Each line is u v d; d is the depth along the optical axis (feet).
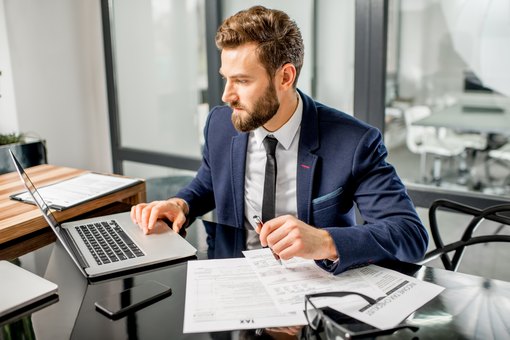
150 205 4.31
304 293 2.93
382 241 3.37
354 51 7.55
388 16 7.27
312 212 4.30
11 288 3.01
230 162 4.70
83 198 4.78
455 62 9.50
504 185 11.63
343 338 2.43
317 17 8.17
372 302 2.77
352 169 4.17
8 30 9.23
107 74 10.69
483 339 2.43
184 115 10.10
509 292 2.91
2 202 4.80
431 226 4.57
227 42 3.75
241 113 3.89
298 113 4.34
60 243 3.96
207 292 2.96
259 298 2.87
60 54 10.22
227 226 4.23
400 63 9.95
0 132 9.76
